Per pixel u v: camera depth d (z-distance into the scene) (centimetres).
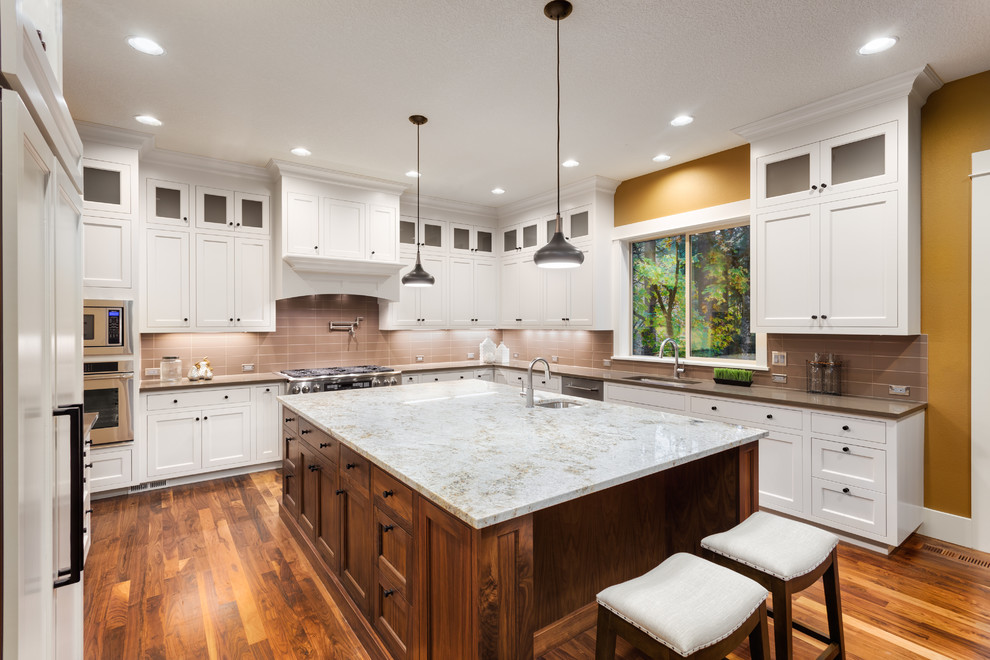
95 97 297
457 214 574
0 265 80
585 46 247
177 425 391
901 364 305
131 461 368
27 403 87
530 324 556
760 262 343
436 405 283
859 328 296
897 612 222
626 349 494
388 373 484
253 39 238
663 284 466
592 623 202
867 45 246
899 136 281
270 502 361
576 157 411
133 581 250
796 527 175
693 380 418
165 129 348
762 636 140
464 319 577
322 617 221
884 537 270
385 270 486
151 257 393
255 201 442
